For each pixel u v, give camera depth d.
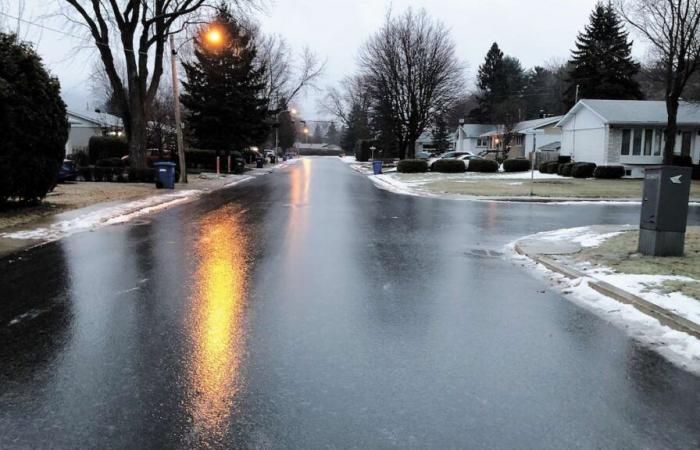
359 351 5.06
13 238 10.86
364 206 18.23
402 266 8.89
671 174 8.73
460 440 3.52
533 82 96.44
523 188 25.06
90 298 6.73
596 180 30.09
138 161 27.78
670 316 5.78
